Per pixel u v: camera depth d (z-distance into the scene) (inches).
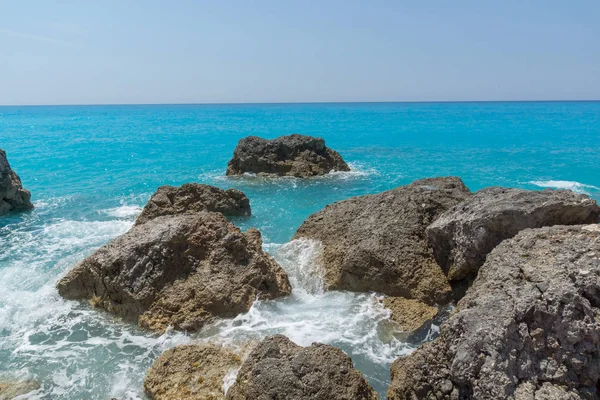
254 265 417.1
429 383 258.8
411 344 350.9
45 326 387.5
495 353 236.8
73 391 306.5
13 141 1935.3
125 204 840.3
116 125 3137.3
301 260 489.4
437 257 427.2
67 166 1256.8
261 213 759.7
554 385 234.1
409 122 3137.3
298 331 364.5
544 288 257.4
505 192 410.6
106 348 355.3
